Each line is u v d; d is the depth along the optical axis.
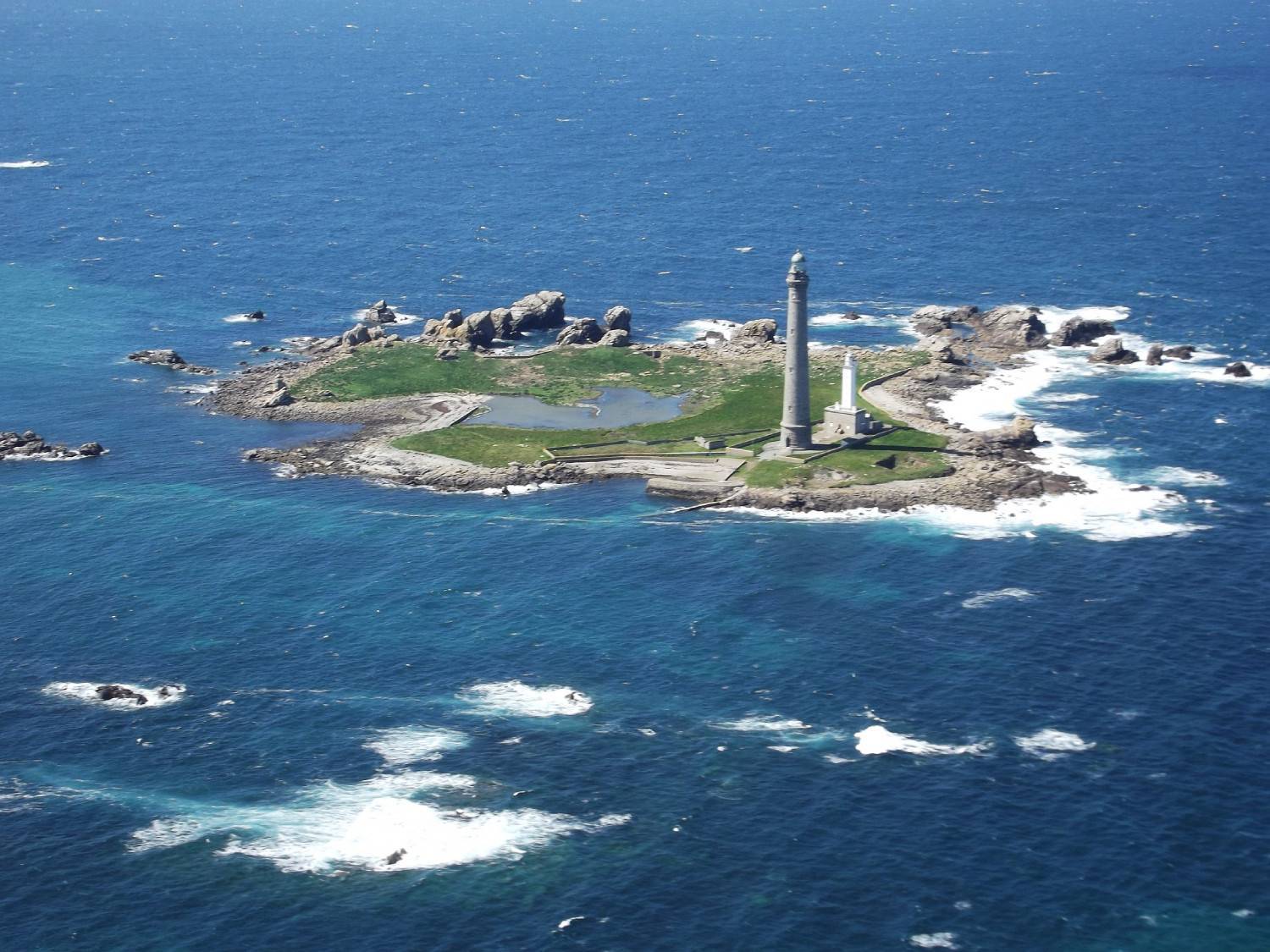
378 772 152.00
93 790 150.12
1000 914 130.75
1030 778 148.75
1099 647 172.50
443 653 174.00
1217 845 138.62
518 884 135.50
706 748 154.75
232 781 151.12
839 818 143.50
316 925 130.88
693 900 133.25
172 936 129.88
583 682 167.12
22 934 130.38
